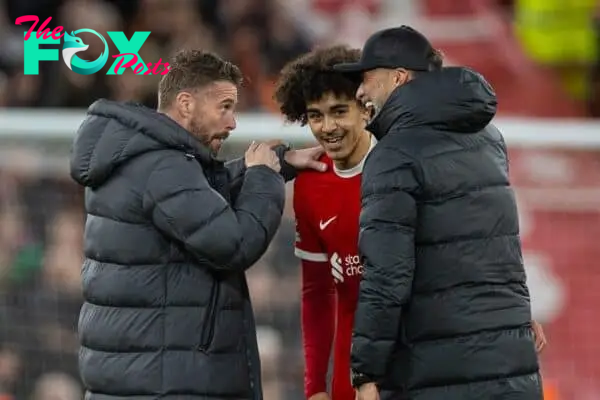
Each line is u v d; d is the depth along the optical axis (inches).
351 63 651.5
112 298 641.0
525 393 629.3
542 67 1498.5
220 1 1322.6
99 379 644.7
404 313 629.0
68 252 931.3
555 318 1015.0
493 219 629.6
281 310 911.0
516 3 1581.0
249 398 656.4
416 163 615.2
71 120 941.8
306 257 698.2
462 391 623.8
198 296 639.1
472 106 621.3
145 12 1240.8
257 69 1273.4
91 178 642.2
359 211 670.5
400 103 625.0
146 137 636.1
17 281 927.0
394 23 1467.8
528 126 976.3
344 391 690.8
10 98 1178.0
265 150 660.1
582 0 1494.8
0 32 1280.8
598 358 998.4
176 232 627.8
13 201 936.9
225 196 661.3
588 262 1026.7
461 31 1514.5
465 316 621.9
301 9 1513.3
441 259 622.2
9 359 922.7
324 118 658.8
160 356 636.7
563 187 1036.5
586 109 1465.3
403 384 629.0
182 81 650.8
